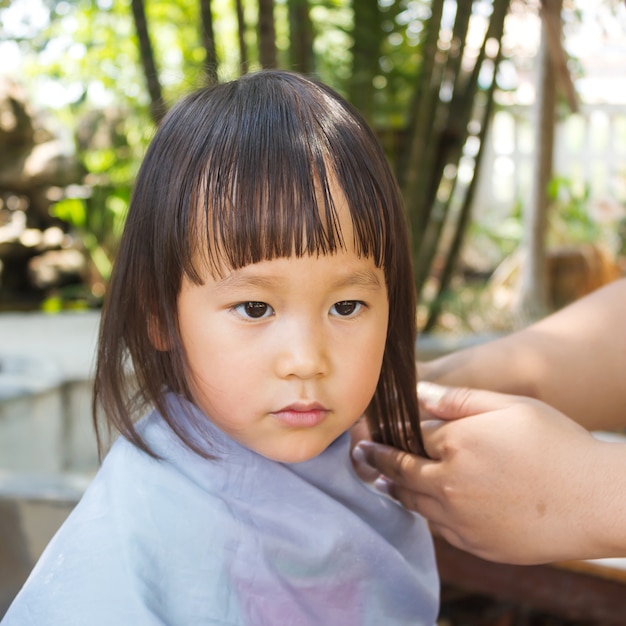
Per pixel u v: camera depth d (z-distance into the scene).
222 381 0.55
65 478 1.05
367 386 0.57
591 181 5.52
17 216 5.25
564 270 3.32
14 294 5.07
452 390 0.70
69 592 0.54
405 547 0.70
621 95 5.53
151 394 0.60
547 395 0.75
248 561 0.58
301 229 0.53
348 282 0.55
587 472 0.59
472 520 0.63
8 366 2.39
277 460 0.56
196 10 2.37
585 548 0.59
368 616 0.64
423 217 2.30
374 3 1.91
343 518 0.62
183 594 0.57
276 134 0.55
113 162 4.07
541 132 2.67
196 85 0.92
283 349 0.54
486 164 5.44
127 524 0.57
